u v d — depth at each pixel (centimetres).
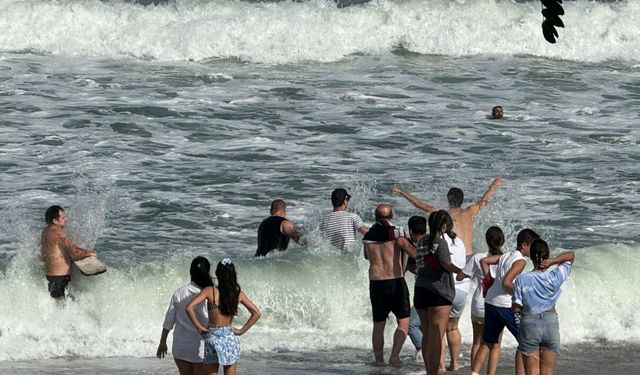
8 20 10988
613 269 5134
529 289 3425
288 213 6400
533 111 9106
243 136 8125
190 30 10925
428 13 11550
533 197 6850
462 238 4175
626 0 12269
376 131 8350
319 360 4191
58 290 4391
